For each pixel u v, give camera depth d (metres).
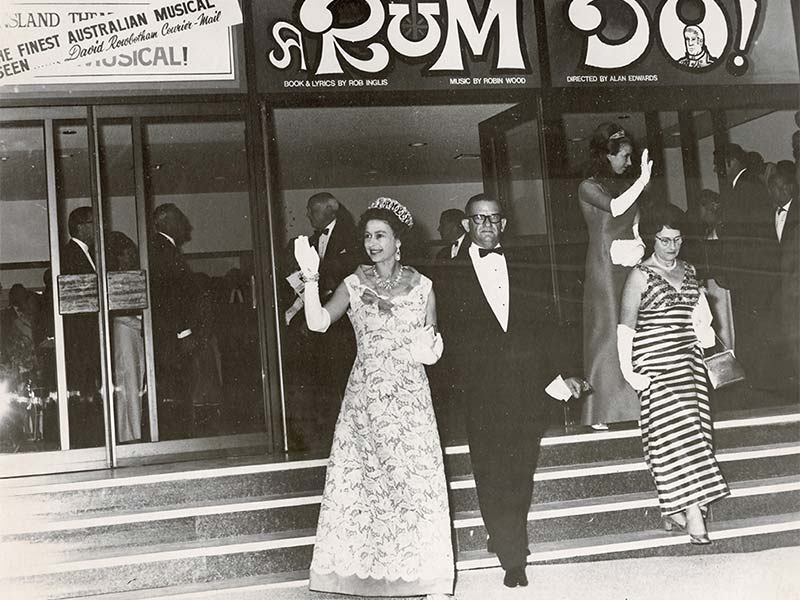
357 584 3.71
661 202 5.70
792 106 5.86
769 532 4.54
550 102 5.54
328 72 5.29
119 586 4.01
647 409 4.43
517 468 4.08
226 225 6.19
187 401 5.48
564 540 4.45
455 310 4.09
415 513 3.70
